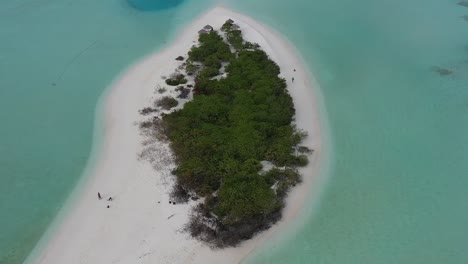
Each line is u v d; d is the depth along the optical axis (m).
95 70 55.22
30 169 40.75
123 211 35.66
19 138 44.41
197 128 43.56
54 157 42.03
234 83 50.28
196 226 34.16
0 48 59.34
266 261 32.97
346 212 37.53
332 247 34.47
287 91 51.12
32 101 49.53
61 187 38.75
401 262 33.69
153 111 47.25
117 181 38.66
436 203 38.88
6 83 52.38
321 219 36.69
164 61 56.78
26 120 46.75
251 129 43.12
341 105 50.81
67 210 36.34
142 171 39.50
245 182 37.16
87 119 46.81
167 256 32.22
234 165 38.78
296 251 33.91
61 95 50.59
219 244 33.25
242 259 32.81
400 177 41.44
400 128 47.75
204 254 32.62
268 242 34.38
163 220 34.78
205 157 39.84
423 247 34.94
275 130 44.16
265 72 52.78
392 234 35.88
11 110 48.09
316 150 44.00
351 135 46.34
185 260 32.06
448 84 55.25
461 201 39.19
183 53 58.59
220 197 35.91
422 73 57.34
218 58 56.16
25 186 39.00
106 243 33.19
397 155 44.09
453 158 43.97
